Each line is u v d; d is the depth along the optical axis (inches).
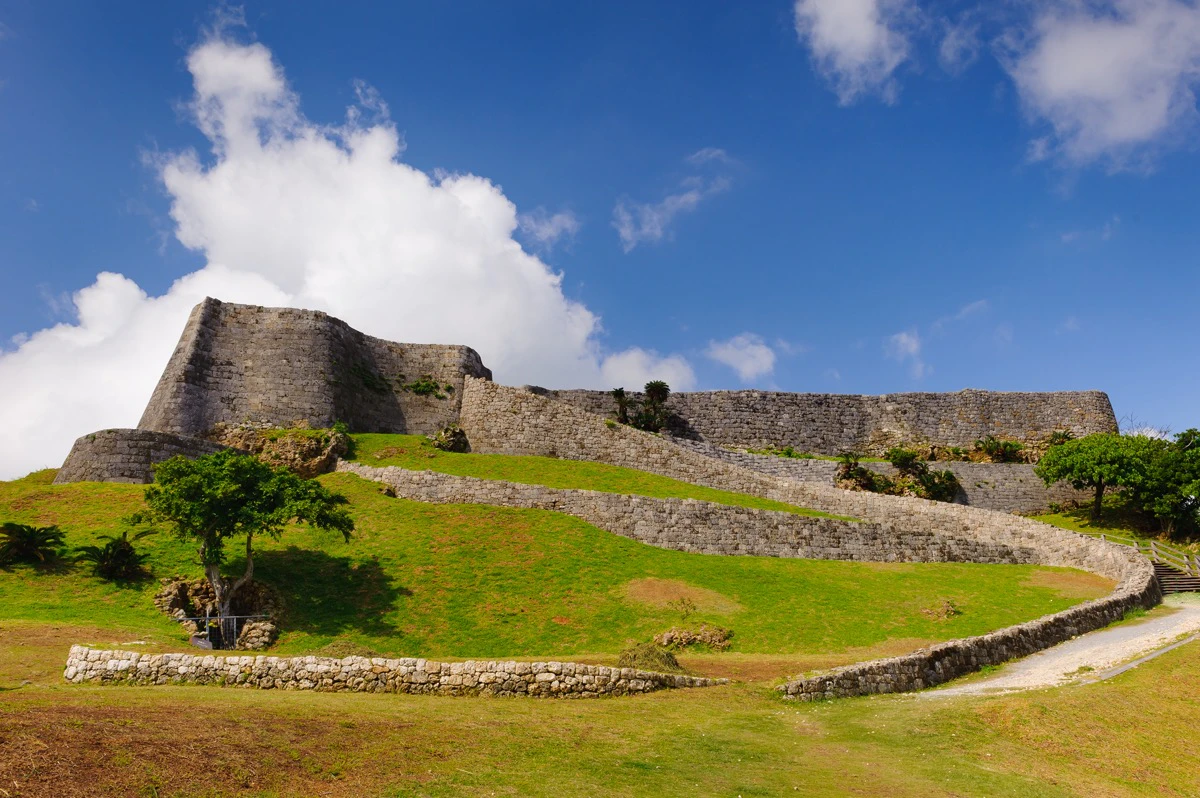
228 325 2217.0
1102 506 2315.5
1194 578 1596.9
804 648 1136.2
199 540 1325.0
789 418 2847.0
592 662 986.7
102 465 1669.5
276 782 442.9
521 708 682.8
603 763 544.7
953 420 2815.0
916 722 696.4
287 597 1221.1
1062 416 2770.7
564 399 2792.8
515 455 2240.4
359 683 725.3
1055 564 1640.0
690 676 844.6
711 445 2765.7
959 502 2402.8
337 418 2222.0
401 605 1233.4
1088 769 596.1
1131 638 1084.5
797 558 1584.6
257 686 710.5
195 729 487.5
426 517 1551.4
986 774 573.9
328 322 2331.4
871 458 2795.3
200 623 1117.1
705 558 1515.7
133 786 404.8
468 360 2583.7
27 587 1111.0
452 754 527.2
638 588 1328.7
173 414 2014.0
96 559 1179.9
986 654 980.6
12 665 786.2
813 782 544.4
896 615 1274.6
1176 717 695.7
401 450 2082.9
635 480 1989.4
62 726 448.8
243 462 1218.0
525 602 1264.8
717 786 520.4
